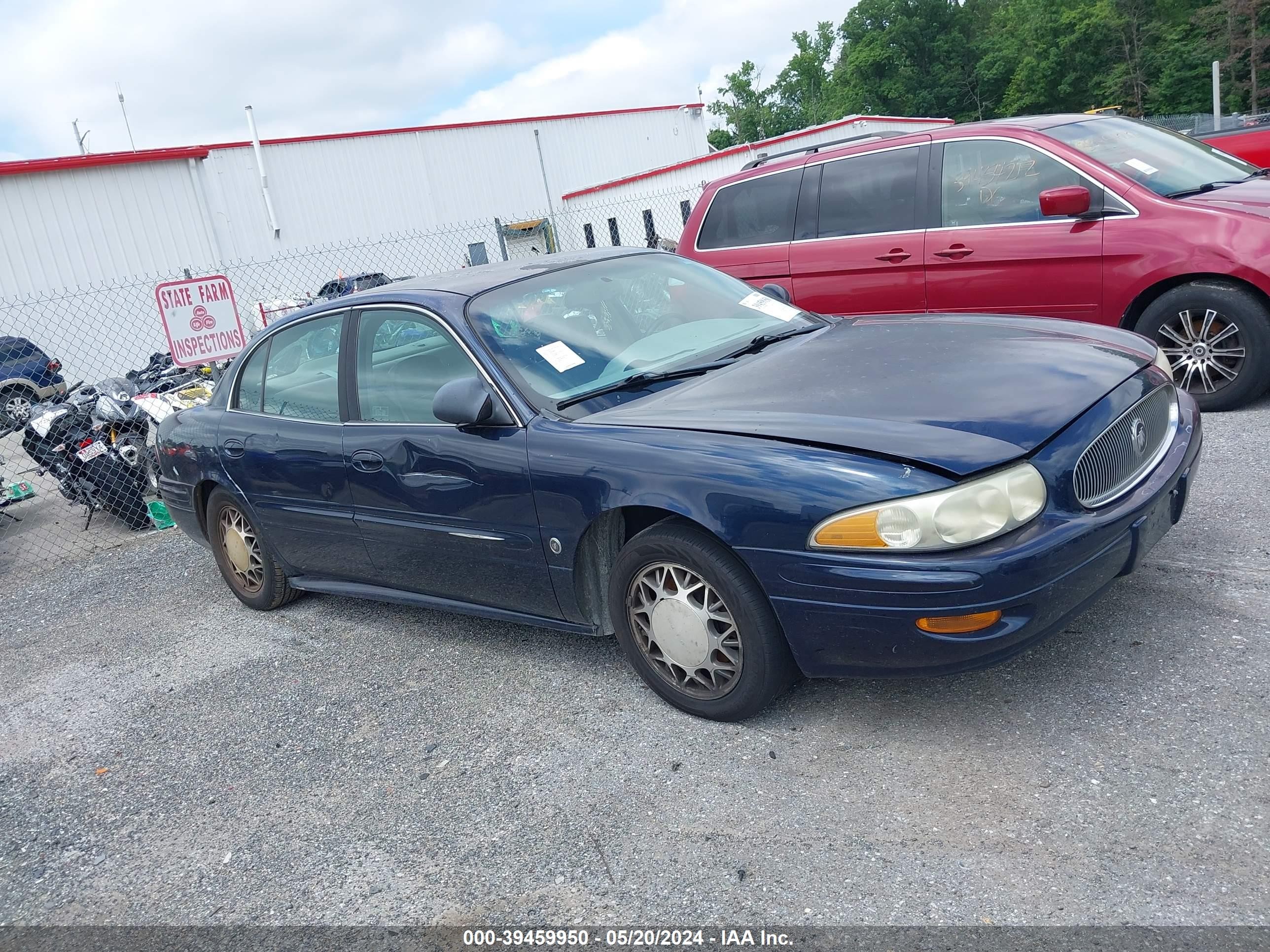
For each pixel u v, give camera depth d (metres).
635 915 2.39
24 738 4.14
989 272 5.96
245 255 25.62
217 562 5.22
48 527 8.34
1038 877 2.26
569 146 34.03
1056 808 2.49
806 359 3.48
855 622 2.68
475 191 31.23
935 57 69.12
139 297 19.72
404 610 4.79
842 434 2.79
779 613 2.83
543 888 2.56
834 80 73.00
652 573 3.18
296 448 4.27
